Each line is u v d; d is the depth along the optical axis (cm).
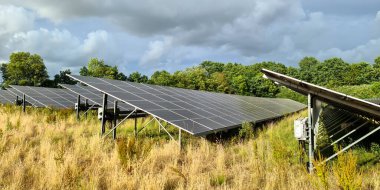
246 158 1005
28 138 1223
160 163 942
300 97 7550
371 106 791
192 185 694
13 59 7481
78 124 1733
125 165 833
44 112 2164
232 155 1076
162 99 1546
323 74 12362
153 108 1284
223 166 907
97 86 1348
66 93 2980
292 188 696
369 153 1104
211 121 1378
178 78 7794
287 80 891
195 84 8212
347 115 2166
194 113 1441
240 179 745
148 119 1995
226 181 794
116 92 1365
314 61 14775
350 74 11188
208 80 8619
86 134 1470
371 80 10825
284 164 839
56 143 1138
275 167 833
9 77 7619
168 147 1076
